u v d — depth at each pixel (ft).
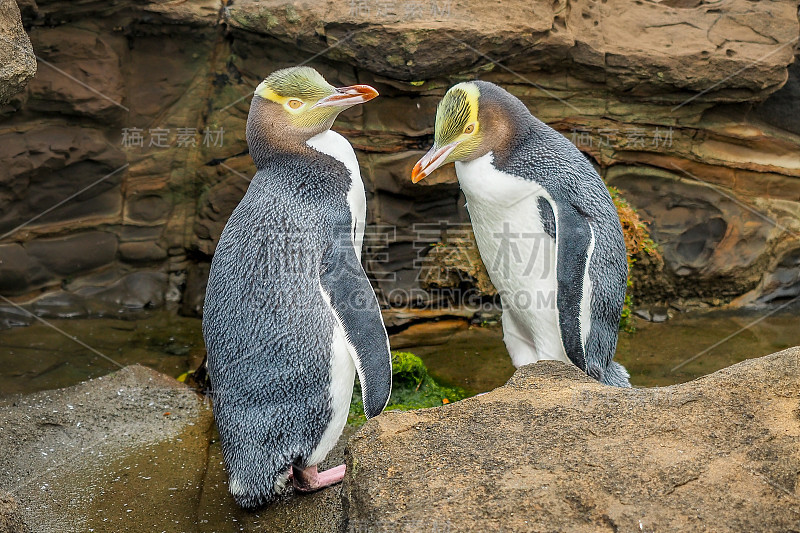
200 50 20.79
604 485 9.93
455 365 18.93
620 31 20.48
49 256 21.52
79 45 20.11
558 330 14.67
